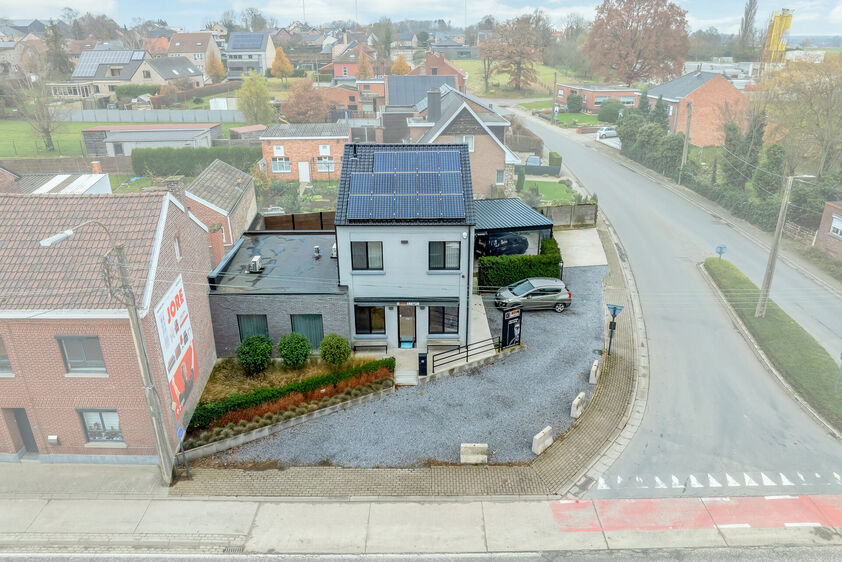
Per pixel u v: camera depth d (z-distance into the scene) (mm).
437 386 24547
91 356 19266
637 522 18094
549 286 30438
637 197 52125
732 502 18875
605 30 102000
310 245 31344
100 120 94625
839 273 35781
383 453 20922
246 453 20984
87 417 20281
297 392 23156
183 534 17641
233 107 101625
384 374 24484
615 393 24469
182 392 21438
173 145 70500
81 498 19031
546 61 151375
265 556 16891
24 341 18734
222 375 24922
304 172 65562
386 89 82312
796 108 51094
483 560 16797
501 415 22875
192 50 141250
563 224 43156
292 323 26016
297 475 19969
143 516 18297
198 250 24359
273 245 31391
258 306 25438
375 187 25812
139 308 18031
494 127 59375
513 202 38219
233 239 35969
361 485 19547
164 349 19641
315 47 176250
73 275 18750
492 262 31547
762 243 41250
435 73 97500
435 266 25562
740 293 32594
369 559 16812
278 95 110812
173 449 20453
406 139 72062
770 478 19922
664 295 33125
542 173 61375
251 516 18328
